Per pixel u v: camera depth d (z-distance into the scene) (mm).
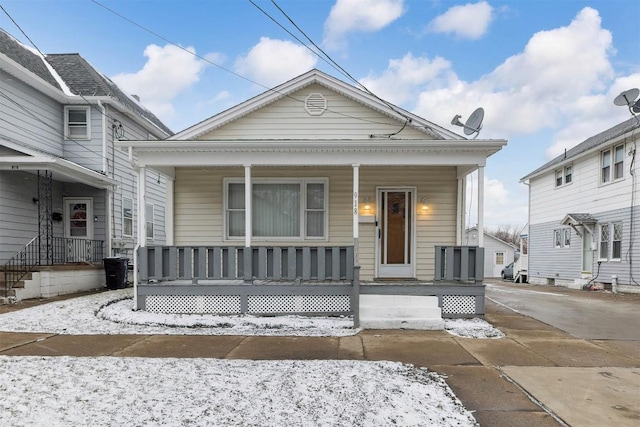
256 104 8578
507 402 3291
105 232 11453
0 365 4066
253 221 8602
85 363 4168
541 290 13734
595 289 13719
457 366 4254
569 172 16328
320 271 6902
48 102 10945
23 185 9820
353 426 2766
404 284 6949
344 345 5102
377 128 8648
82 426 2705
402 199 8586
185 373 3842
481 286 6793
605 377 3943
